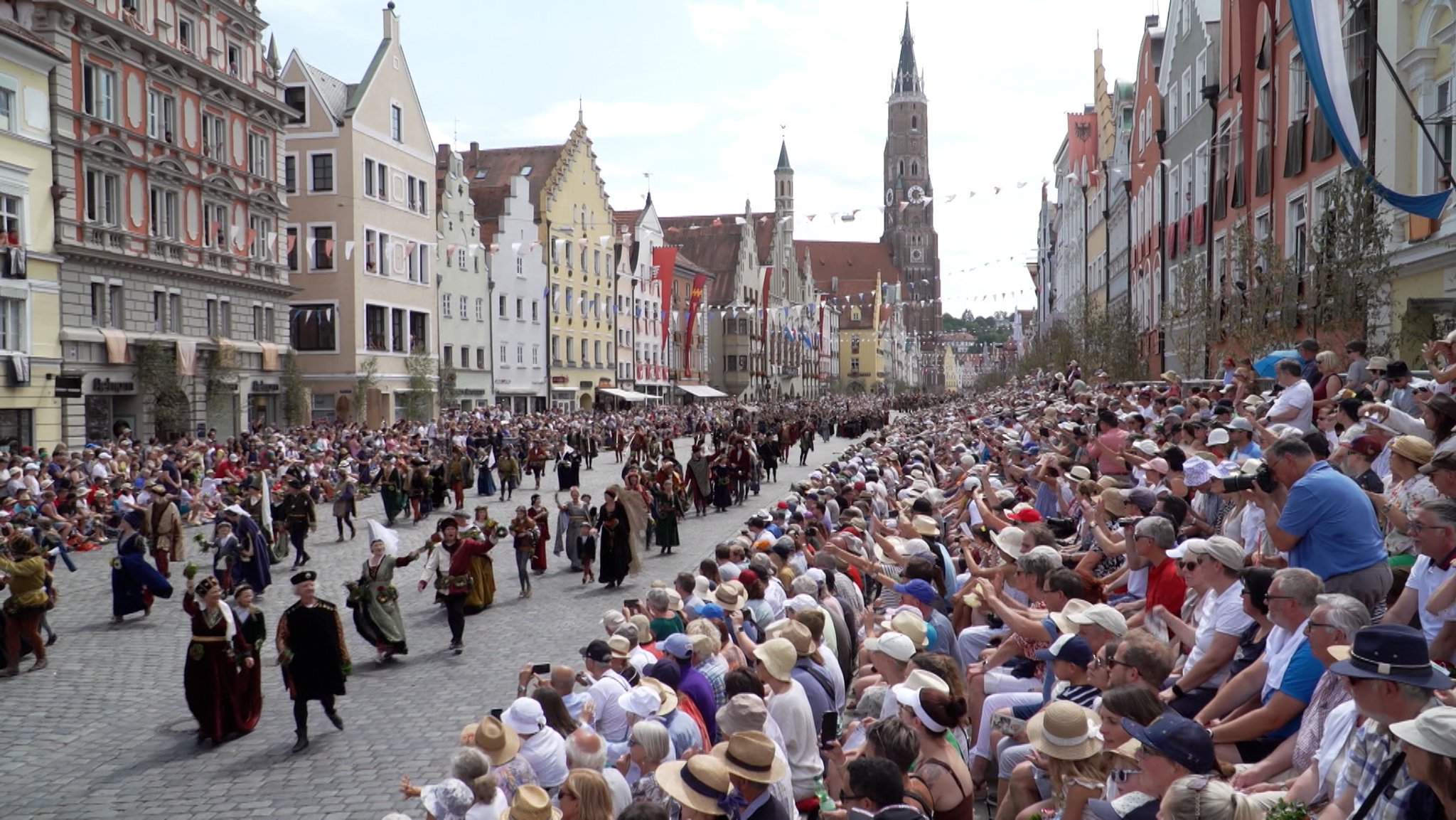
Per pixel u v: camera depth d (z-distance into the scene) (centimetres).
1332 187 2022
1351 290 1916
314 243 5622
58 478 2595
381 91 5862
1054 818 580
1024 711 782
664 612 1062
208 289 4544
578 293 8181
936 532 1178
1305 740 546
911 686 637
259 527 2147
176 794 1023
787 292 14075
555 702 808
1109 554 1045
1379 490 921
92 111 3834
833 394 14650
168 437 4078
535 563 2264
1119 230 5450
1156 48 4528
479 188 7500
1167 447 1195
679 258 10344
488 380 6944
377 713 1281
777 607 1110
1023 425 2423
